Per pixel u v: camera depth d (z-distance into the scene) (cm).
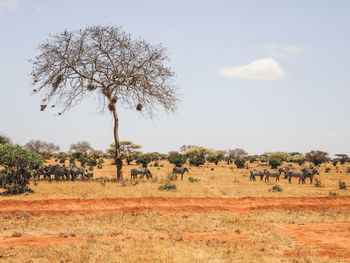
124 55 2841
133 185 2578
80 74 2780
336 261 1037
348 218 1719
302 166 6756
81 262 980
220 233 1405
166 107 2905
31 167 2214
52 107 2683
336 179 3784
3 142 4491
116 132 2875
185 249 1133
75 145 9000
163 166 5694
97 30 2756
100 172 4228
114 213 1681
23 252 1072
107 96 2872
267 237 1325
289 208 1934
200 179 3284
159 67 2867
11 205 1716
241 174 4247
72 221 1518
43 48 2681
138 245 1160
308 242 1277
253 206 1978
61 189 2247
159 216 1684
